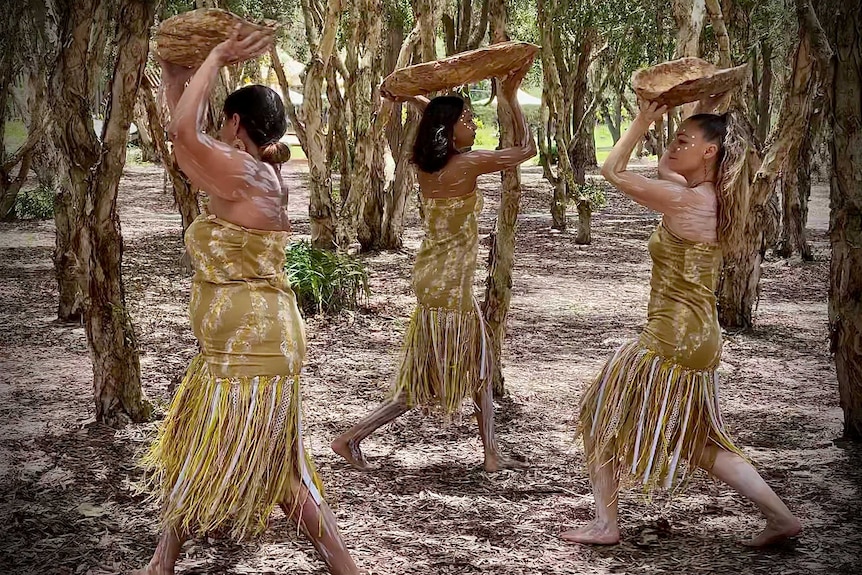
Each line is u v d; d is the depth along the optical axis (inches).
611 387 141.5
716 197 137.3
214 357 117.3
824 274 457.4
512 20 697.0
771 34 406.3
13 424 191.8
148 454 128.0
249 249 116.7
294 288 321.7
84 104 182.2
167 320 308.5
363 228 492.1
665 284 138.9
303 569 129.6
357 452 172.9
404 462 178.1
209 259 117.0
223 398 116.0
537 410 215.9
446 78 163.9
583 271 451.2
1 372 238.5
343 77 484.7
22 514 145.0
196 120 113.3
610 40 642.8
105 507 149.6
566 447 189.3
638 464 138.5
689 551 138.6
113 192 182.5
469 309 170.2
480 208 170.2
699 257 136.2
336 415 207.2
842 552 137.0
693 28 313.6
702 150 137.2
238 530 121.4
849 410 192.5
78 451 175.2
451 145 165.5
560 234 597.0
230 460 115.0
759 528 147.5
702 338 136.3
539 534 144.8
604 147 1822.1
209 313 116.9
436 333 168.9
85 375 237.0
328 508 121.3
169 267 421.7
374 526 146.0
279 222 119.5
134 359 192.2
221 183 115.2
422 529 145.6
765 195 312.2
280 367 117.5
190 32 116.4
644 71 138.6
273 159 120.7
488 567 132.3
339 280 329.1
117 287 188.7
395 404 171.9
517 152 165.2
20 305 333.4
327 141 508.1
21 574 125.0
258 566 130.3
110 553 132.6
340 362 258.7
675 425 137.3
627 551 138.9
